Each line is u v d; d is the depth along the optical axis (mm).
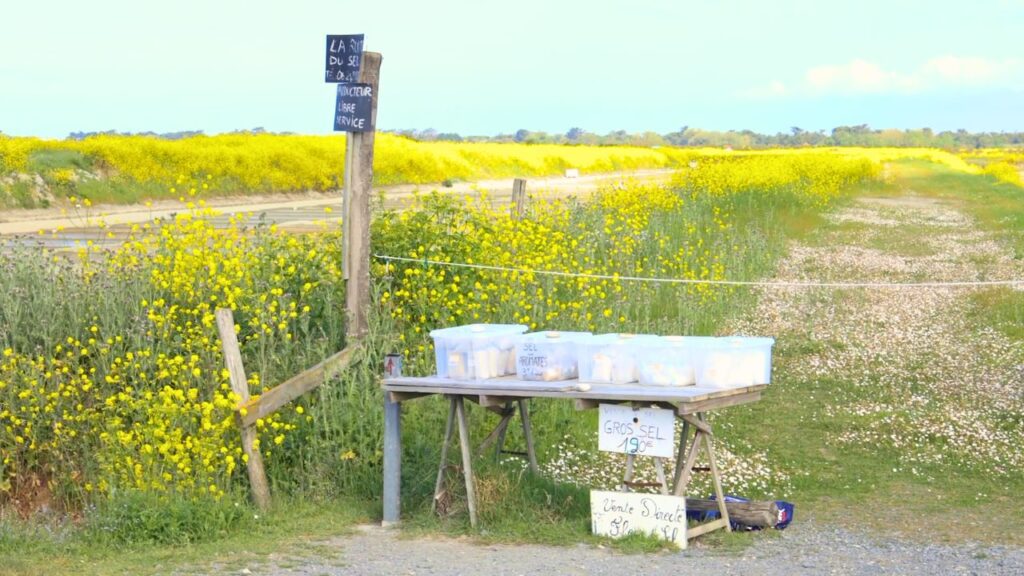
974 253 25344
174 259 11398
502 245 14211
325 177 45781
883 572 6852
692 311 15617
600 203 23000
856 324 16922
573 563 7109
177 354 10289
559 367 8102
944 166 75750
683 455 8117
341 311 10703
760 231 26094
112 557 7609
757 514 8109
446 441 8422
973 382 13406
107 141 39031
